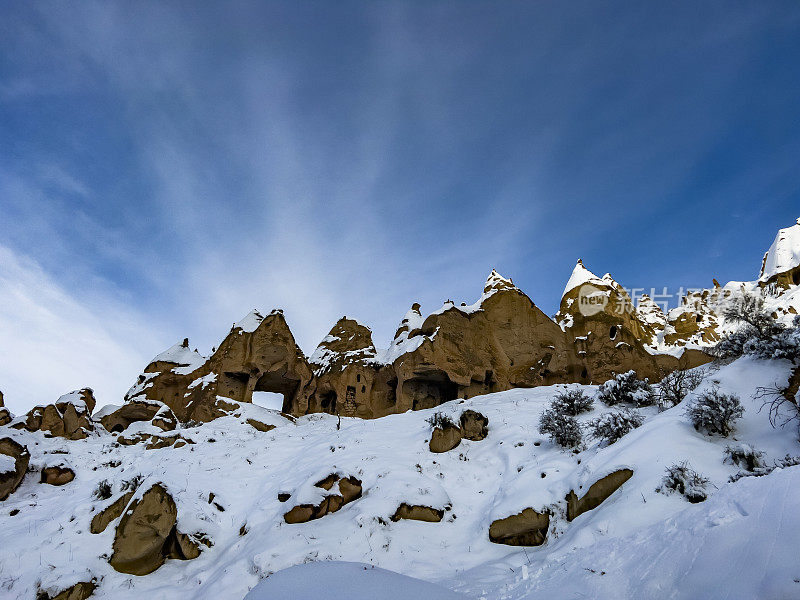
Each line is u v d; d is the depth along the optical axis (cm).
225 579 1047
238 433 2416
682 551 559
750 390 1202
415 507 1287
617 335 3534
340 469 1446
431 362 3147
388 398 3669
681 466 929
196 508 1364
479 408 2244
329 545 1127
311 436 2212
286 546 1131
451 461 1647
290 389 3906
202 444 2133
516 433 1777
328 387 3903
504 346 3522
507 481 1416
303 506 1298
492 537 1139
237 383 3500
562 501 1127
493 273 4016
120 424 3703
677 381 1662
